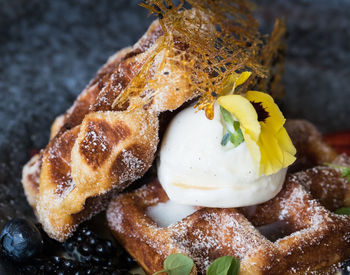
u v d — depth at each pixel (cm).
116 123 29
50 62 48
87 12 54
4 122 41
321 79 49
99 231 34
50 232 32
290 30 53
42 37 51
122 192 33
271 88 36
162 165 31
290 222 31
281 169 31
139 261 31
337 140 44
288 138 30
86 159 30
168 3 32
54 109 43
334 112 47
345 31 53
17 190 37
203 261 29
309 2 54
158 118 30
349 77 50
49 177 32
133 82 29
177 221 32
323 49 52
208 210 31
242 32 34
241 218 30
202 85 29
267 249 29
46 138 41
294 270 29
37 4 54
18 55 49
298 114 47
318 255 30
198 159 29
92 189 30
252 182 30
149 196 32
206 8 33
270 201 32
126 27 53
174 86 29
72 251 32
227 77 30
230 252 30
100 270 31
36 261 31
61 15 53
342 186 33
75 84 45
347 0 53
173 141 30
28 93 44
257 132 28
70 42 51
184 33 30
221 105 29
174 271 28
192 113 30
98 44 51
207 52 30
